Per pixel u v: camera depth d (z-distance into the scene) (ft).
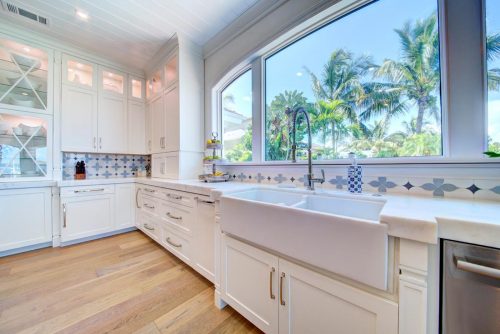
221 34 7.59
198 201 5.40
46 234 7.58
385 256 2.14
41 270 5.98
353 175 4.10
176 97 8.24
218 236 4.44
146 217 8.44
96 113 9.25
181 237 6.15
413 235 2.04
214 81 8.27
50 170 8.06
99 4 6.23
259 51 6.48
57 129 8.22
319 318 2.78
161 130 9.29
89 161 9.84
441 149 3.75
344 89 5.04
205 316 4.22
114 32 7.59
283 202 4.88
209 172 8.29
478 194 3.30
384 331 2.23
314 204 4.37
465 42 3.38
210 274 5.01
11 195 6.97
